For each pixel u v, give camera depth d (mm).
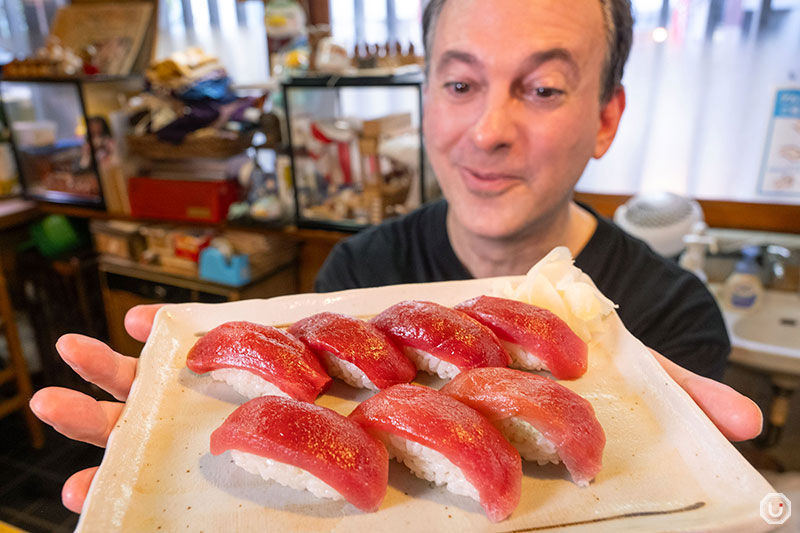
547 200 399
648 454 273
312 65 790
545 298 366
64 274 1034
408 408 269
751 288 715
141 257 1021
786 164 740
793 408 783
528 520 242
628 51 403
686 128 767
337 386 333
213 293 920
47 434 974
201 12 1024
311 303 378
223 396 315
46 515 792
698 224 704
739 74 725
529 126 371
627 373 329
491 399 279
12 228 1204
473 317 353
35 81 963
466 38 361
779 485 606
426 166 752
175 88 872
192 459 274
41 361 1115
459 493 258
